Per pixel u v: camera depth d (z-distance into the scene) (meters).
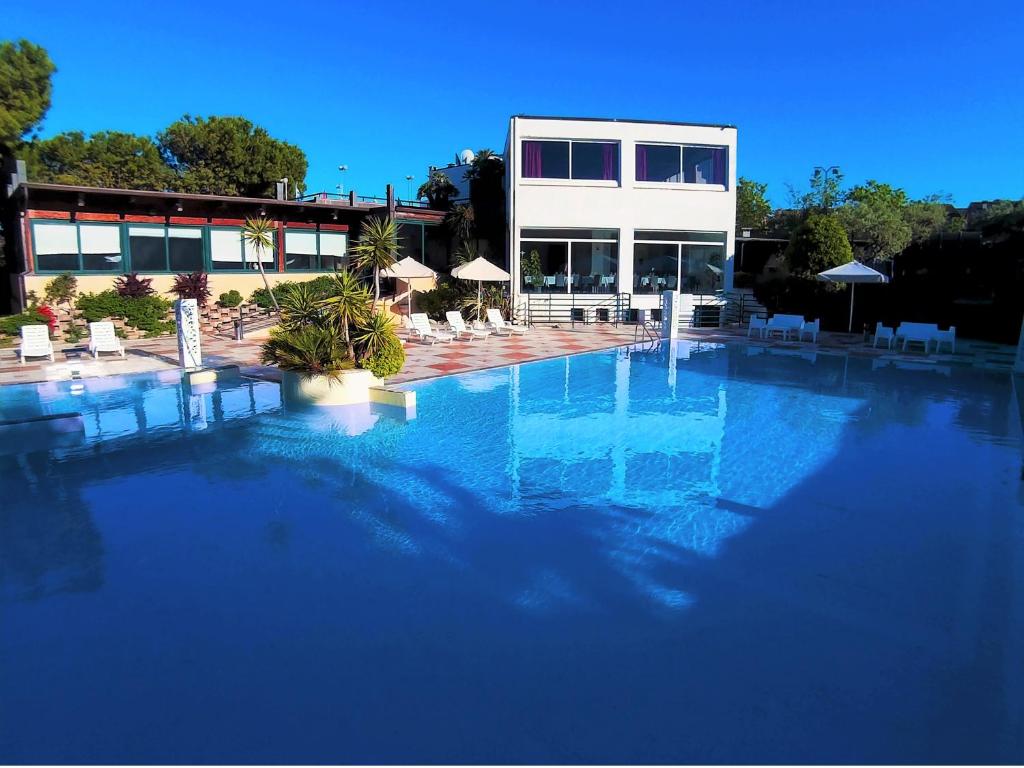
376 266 12.33
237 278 22.55
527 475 7.56
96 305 18.69
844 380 13.94
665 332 20.20
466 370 14.41
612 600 4.69
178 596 4.74
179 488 7.04
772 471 7.76
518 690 3.67
